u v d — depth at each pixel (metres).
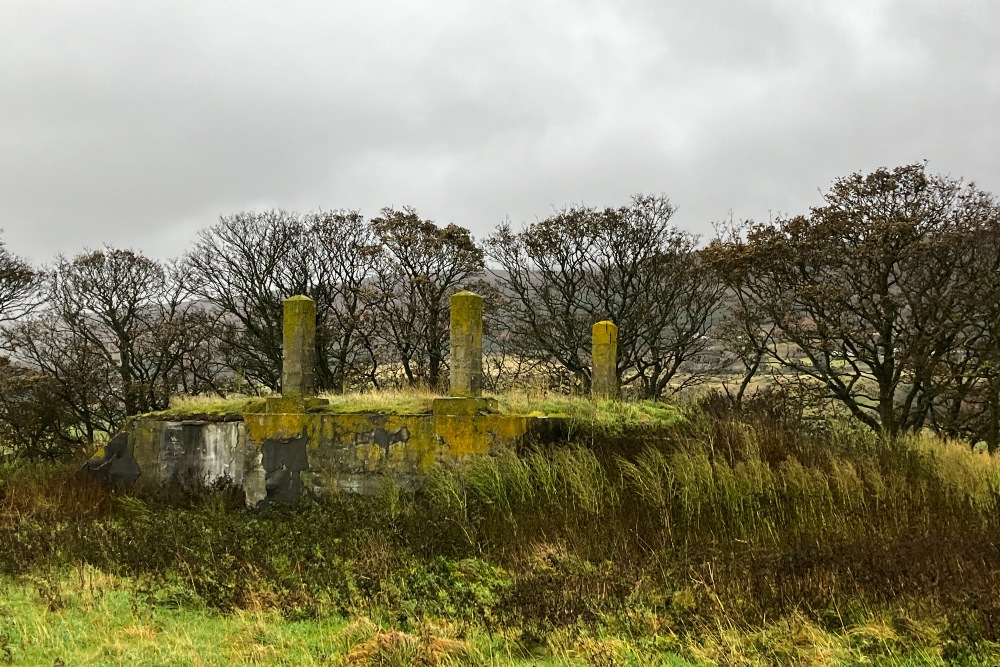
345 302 29.08
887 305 19.52
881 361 23.09
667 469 11.84
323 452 14.34
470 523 11.41
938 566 7.79
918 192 20.95
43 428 24.58
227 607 8.68
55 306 27.06
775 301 21.91
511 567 9.73
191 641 7.55
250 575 9.48
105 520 13.45
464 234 28.17
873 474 11.05
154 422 16.42
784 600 7.67
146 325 27.80
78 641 7.65
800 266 21.50
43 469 18.94
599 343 16.12
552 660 6.94
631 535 10.41
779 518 10.63
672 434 13.22
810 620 7.36
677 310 26.78
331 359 30.39
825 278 21.38
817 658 6.55
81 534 11.83
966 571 7.67
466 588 8.84
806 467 11.55
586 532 10.67
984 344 19.67
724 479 11.25
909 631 6.84
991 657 6.27
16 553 10.72
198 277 28.83
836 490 10.93
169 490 15.40
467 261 28.09
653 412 14.80
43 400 24.69
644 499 11.45
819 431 16.11
